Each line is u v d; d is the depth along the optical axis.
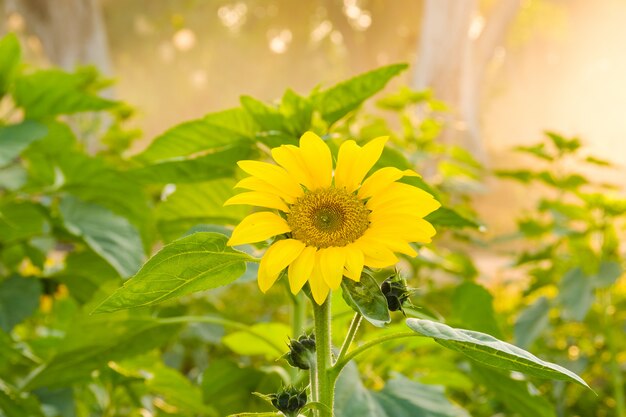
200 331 1.75
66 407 1.38
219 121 1.17
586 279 1.63
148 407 1.51
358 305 0.81
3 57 1.49
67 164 1.53
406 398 1.13
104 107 1.55
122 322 1.18
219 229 1.01
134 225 1.60
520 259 1.85
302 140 0.86
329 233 0.83
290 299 1.19
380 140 0.86
